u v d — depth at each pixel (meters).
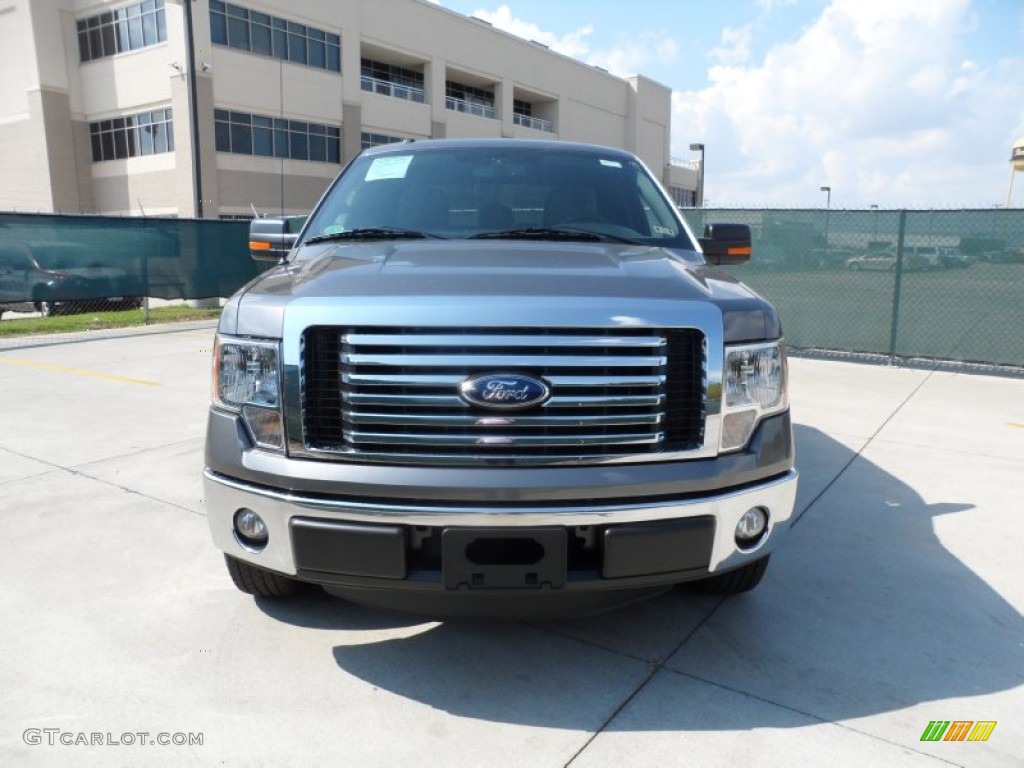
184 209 32.12
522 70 48.09
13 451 5.65
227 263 16.12
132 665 2.87
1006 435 6.50
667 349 2.48
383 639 3.07
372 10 38.16
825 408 7.55
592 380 2.39
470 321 2.34
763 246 11.19
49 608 3.29
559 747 2.44
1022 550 4.04
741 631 3.17
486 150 4.15
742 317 2.60
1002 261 9.72
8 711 2.59
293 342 2.45
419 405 2.38
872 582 3.65
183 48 30.61
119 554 3.84
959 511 4.62
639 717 2.60
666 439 2.52
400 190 3.88
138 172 33.84
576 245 3.34
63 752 2.39
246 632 3.11
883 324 10.51
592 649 3.02
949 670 2.91
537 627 3.18
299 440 2.47
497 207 3.75
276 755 2.39
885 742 2.48
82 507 4.48
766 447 2.64
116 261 14.20
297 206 35.66
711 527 2.51
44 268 13.17
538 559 2.40
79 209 35.59
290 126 34.91
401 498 2.40
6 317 17.64
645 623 3.23
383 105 39.38
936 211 10.05
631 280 2.65
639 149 60.53
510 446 2.39
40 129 34.28
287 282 2.77
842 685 2.80
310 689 2.73
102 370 9.32
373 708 2.63
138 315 16.17
